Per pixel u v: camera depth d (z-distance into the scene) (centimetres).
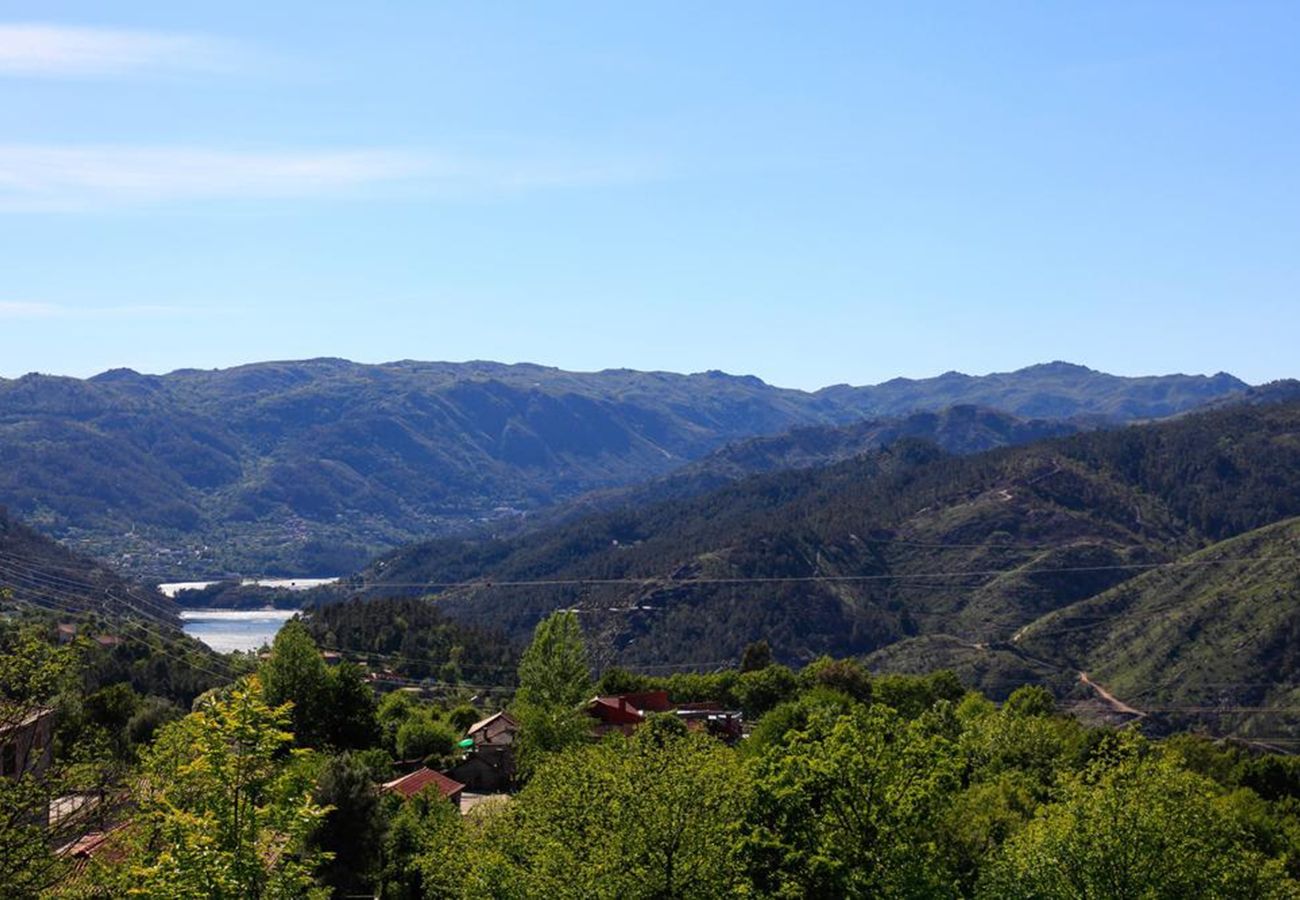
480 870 4272
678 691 12381
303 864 3198
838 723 4591
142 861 3084
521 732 8231
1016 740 8131
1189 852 4403
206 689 10925
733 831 4238
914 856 4178
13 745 2819
